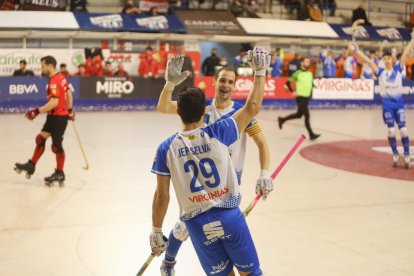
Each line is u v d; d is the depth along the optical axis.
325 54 22.17
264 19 22.55
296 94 13.93
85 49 19.70
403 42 24.09
